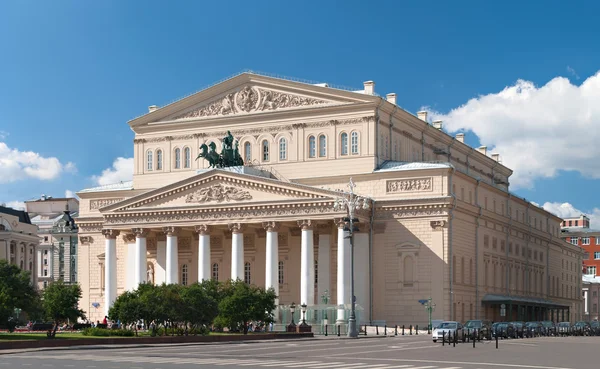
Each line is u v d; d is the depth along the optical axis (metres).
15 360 52.25
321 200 114.31
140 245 125.38
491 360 52.66
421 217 116.00
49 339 70.88
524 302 136.75
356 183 121.19
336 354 59.09
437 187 116.19
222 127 132.25
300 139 126.38
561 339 99.62
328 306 112.19
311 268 114.81
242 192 119.94
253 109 130.50
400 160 129.62
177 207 123.06
